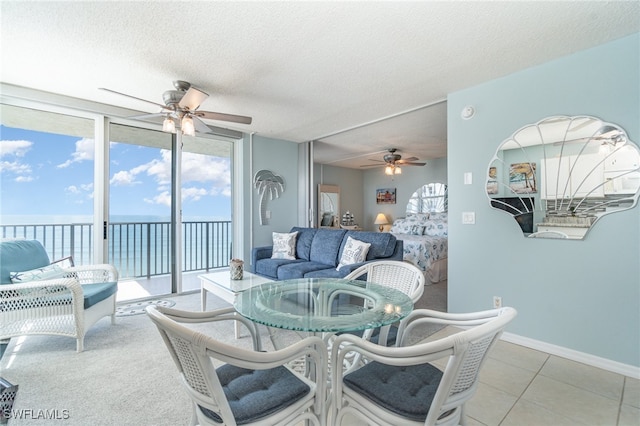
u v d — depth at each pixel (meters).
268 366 0.97
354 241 3.45
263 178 4.72
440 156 6.45
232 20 1.80
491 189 2.62
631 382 1.88
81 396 1.70
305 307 1.41
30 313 2.14
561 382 1.89
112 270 2.87
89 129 3.38
